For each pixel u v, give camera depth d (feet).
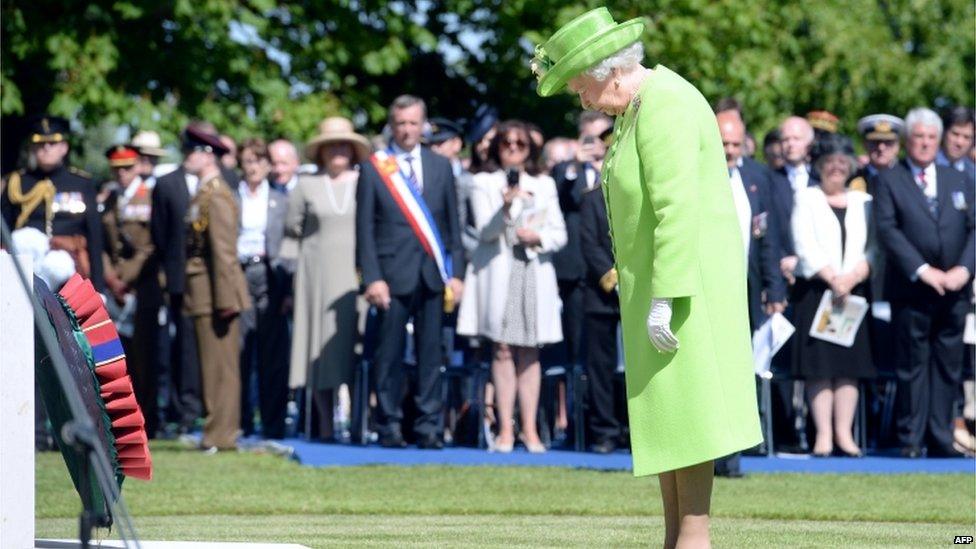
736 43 149.18
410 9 145.18
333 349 89.56
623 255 42.93
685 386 41.78
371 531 55.21
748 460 81.51
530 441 86.28
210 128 87.10
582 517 60.85
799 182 87.35
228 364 87.61
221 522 59.00
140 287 96.43
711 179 42.34
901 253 82.94
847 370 83.82
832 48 180.04
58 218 89.86
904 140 85.66
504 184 86.48
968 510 62.08
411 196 85.15
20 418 41.06
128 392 44.47
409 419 90.68
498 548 49.73
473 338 88.17
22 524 41.22
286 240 94.89
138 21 128.16
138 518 60.39
